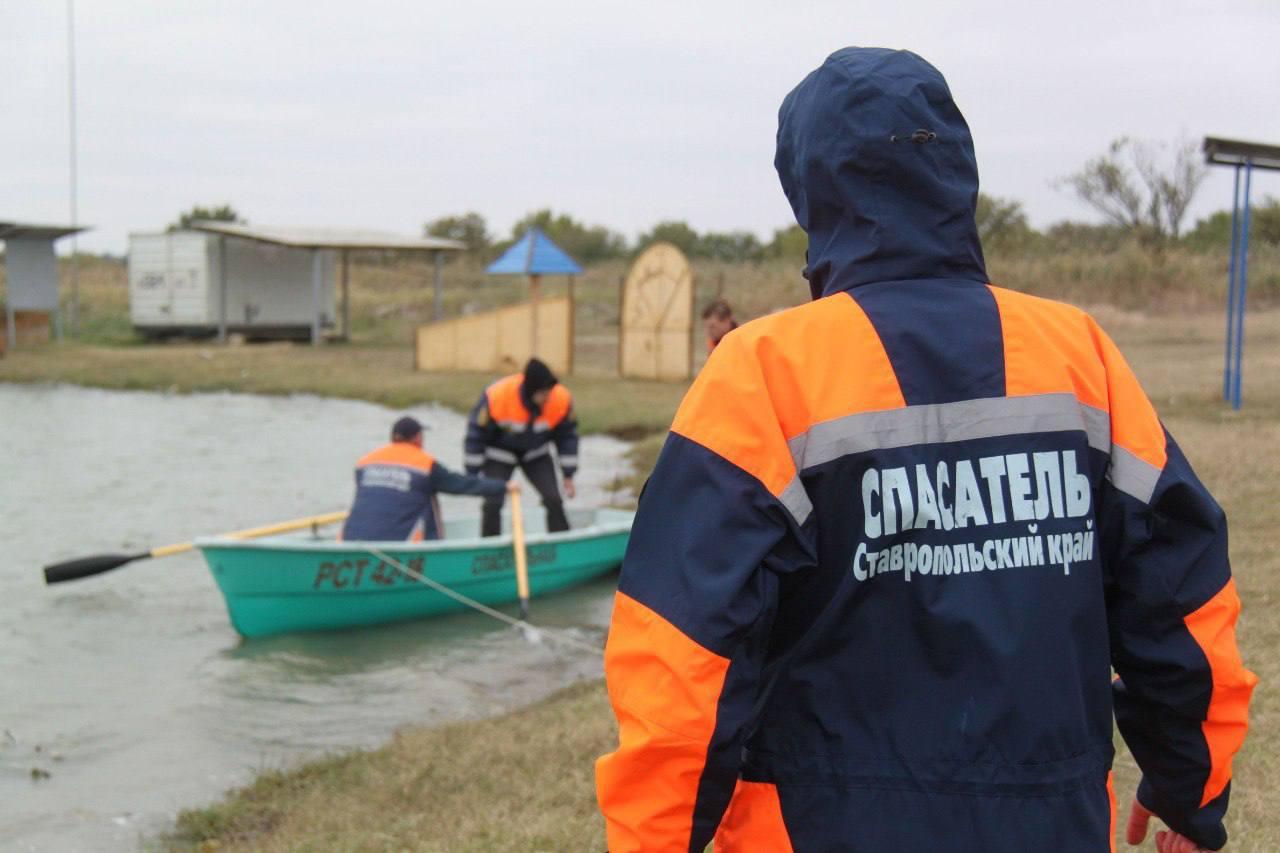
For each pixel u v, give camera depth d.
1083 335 1.82
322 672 7.26
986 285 1.81
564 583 9.33
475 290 45.28
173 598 9.01
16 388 24.16
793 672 1.67
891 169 1.76
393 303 41.31
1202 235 35.28
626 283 23.36
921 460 1.67
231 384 23.69
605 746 5.05
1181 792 1.81
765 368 1.69
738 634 1.58
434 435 17.64
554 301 24.80
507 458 9.70
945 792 1.61
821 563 1.67
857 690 1.65
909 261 1.77
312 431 18.05
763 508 1.61
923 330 1.71
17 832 4.90
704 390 1.69
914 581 1.65
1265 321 26.80
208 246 31.83
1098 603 1.71
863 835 1.60
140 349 30.70
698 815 1.59
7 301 30.45
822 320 1.72
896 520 1.65
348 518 8.69
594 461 14.91
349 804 4.73
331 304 33.97
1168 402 13.65
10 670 7.29
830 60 1.84
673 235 56.53
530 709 6.10
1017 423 1.70
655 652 1.59
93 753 5.88
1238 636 5.47
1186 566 1.73
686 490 1.65
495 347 25.23
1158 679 1.74
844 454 1.65
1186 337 23.88
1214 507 1.74
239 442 16.91
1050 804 1.62
